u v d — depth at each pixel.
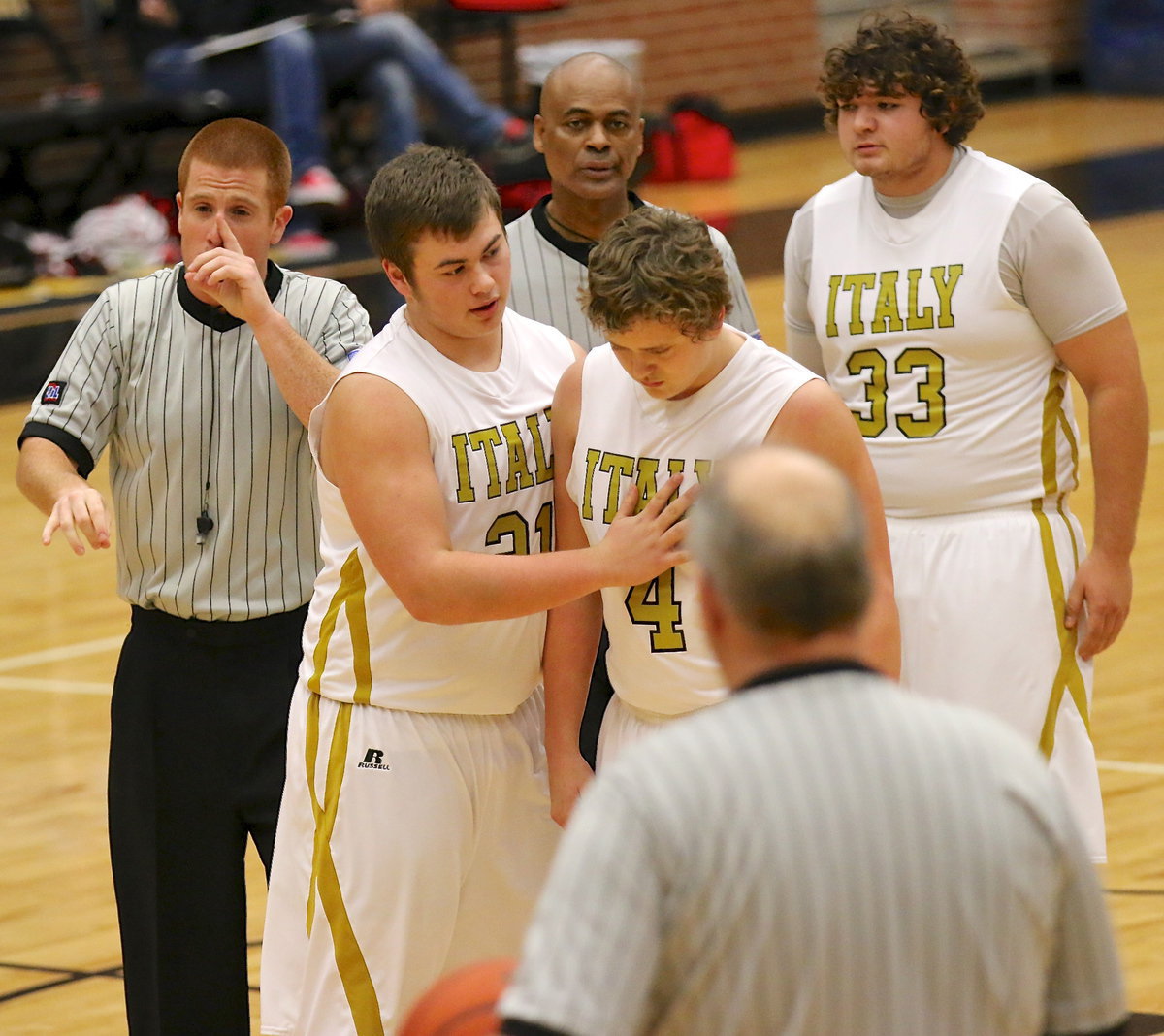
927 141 12.52
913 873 5.86
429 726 10.87
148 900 12.41
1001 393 12.54
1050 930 6.05
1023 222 12.30
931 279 12.55
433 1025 6.40
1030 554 12.53
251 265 11.53
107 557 27.16
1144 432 12.45
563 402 10.69
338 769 10.93
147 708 12.28
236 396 11.99
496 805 11.12
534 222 14.26
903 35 12.33
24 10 48.22
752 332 13.77
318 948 10.97
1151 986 13.38
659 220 9.30
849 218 13.03
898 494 12.75
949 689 12.61
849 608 6.12
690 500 9.84
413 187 10.09
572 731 10.84
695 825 5.85
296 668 12.28
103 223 44.22
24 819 18.02
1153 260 42.31
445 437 10.50
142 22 45.91
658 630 10.20
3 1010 14.11
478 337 10.69
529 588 9.84
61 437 12.01
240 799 12.27
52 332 38.94
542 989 5.70
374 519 10.25
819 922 5.81
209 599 12.07
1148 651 21.12
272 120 44.41
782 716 6.02
